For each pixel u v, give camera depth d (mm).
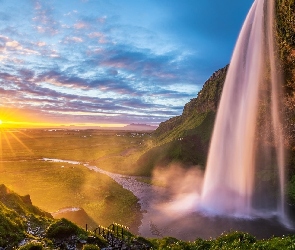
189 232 41031
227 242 22297
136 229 43219
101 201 59188
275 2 64312
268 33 68938
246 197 59562
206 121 137875
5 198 29219
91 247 19625
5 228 21234
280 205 53750
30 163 118562
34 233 23031
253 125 75625
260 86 73438
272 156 71500
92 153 162125
